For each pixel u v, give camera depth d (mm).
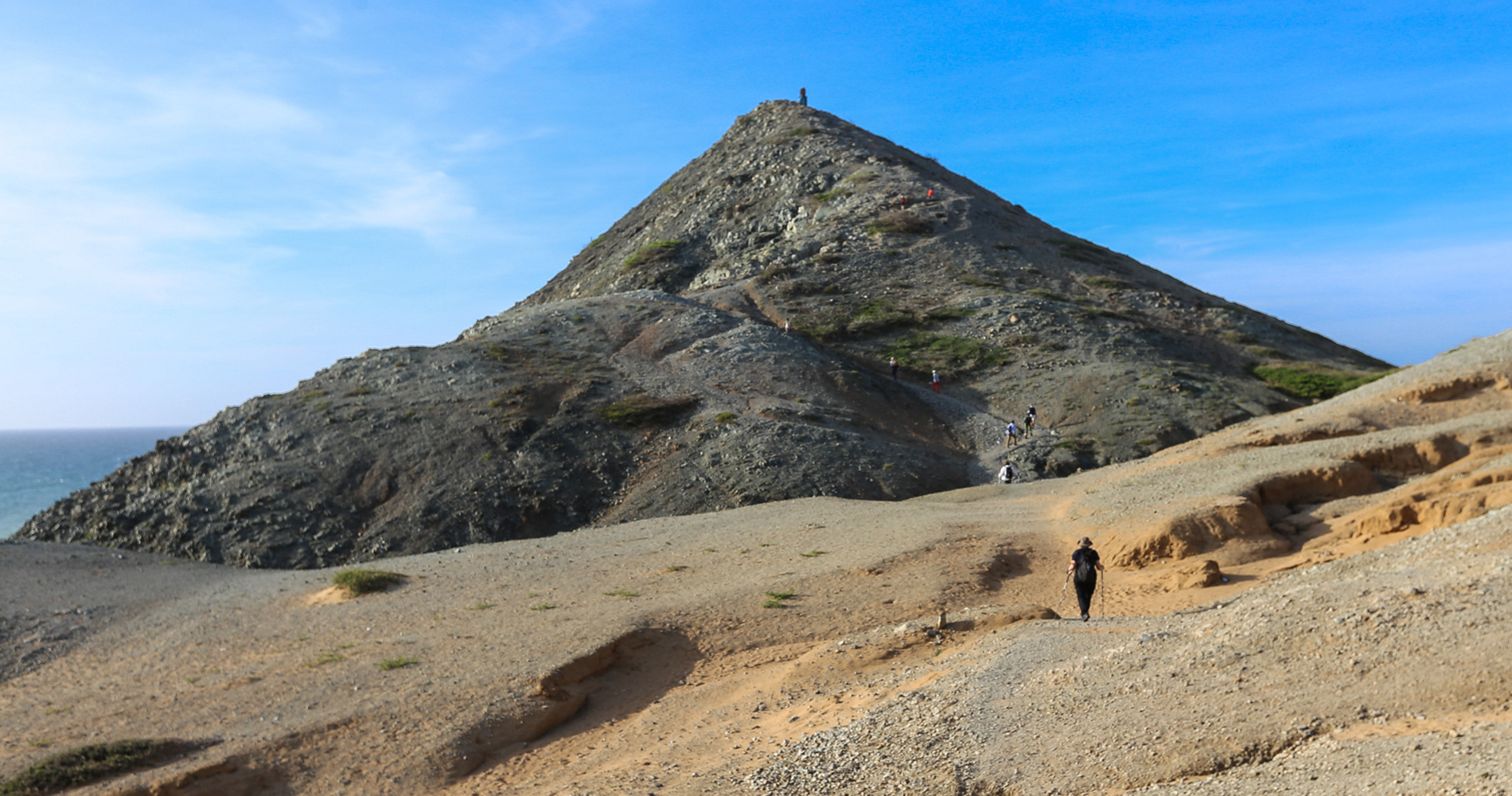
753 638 18719
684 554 27922
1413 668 8000
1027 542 25484
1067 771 8445
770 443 50656
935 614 19234
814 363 67375
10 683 21188
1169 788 7523
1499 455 24531
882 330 80438
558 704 15633
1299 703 8172
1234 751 7797
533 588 24656
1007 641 13703
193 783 13141
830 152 125938
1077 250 107000
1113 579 21875
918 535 26875
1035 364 72625
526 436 52344
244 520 45062
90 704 18156
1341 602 9922
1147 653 10703
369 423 53375
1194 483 27703
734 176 128500
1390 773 6438
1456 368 33906
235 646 21453
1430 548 12008
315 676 18062
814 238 102250
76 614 26891
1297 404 66812
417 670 17656
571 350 67812
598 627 19141
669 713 15172
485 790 13156
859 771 9828
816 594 21250
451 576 27469
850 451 50906
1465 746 6441
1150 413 61156
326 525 45062
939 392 69750
